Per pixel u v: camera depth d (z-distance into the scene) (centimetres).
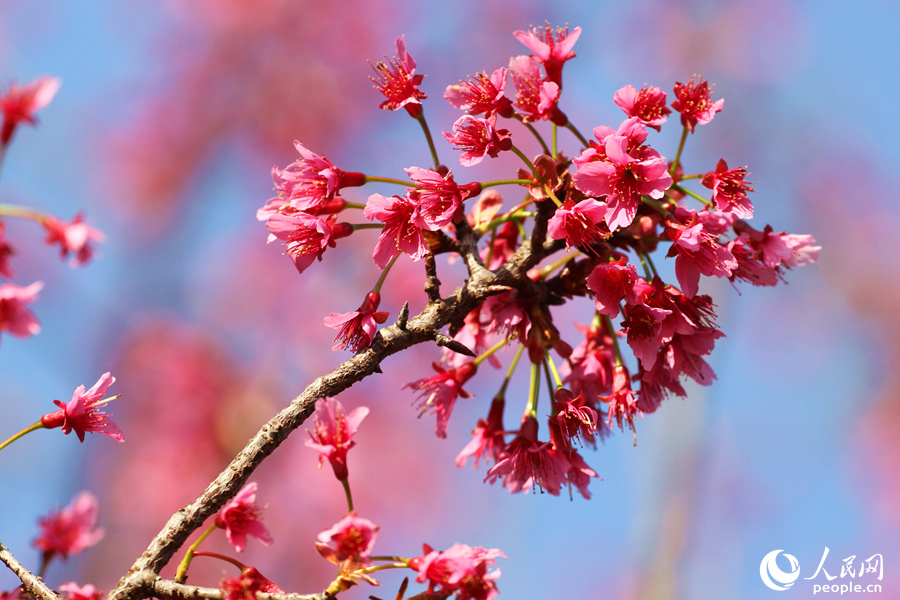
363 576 248
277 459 1090
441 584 255
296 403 278
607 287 310
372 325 294
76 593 288
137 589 249
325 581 1045
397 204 308
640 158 304
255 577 252
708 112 332
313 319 1105
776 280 341
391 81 340
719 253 313
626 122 301
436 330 300
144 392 983
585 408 326
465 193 309
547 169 321
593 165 297
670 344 323
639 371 343
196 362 1009
